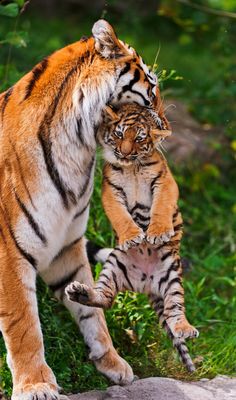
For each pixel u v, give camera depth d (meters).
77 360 10.41
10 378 9.88
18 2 12.09
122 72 9.34
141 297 11.23
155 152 9.67
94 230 12.19
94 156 9.59
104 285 9.55
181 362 10.28
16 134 9.32
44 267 9.62
